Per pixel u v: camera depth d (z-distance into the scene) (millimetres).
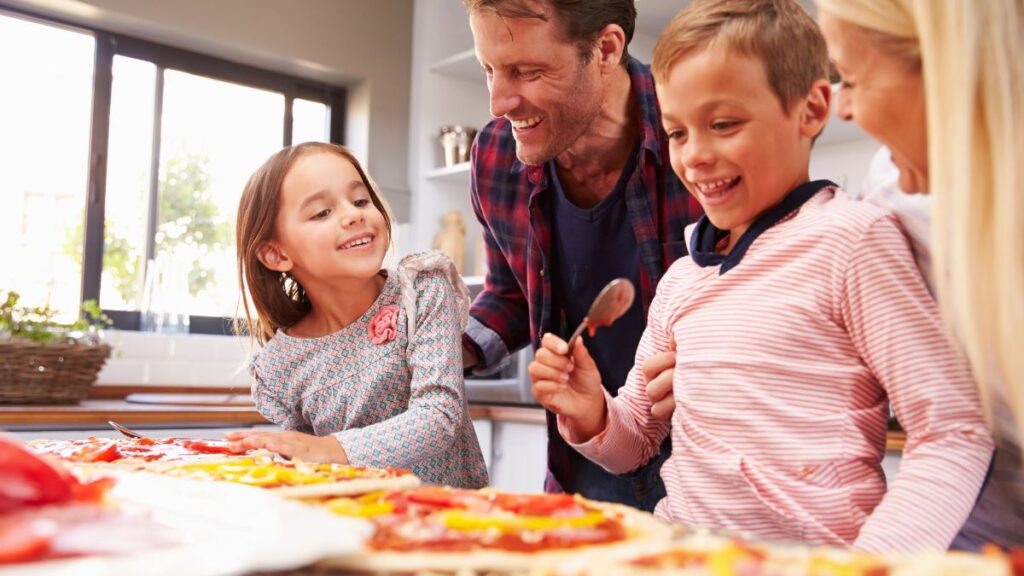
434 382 1289
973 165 655
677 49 899
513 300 1581
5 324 2275
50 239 2828
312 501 837
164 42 2988
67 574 465
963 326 671
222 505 665
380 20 3352
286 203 1407
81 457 1079
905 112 744
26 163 2801
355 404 1365
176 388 2889
